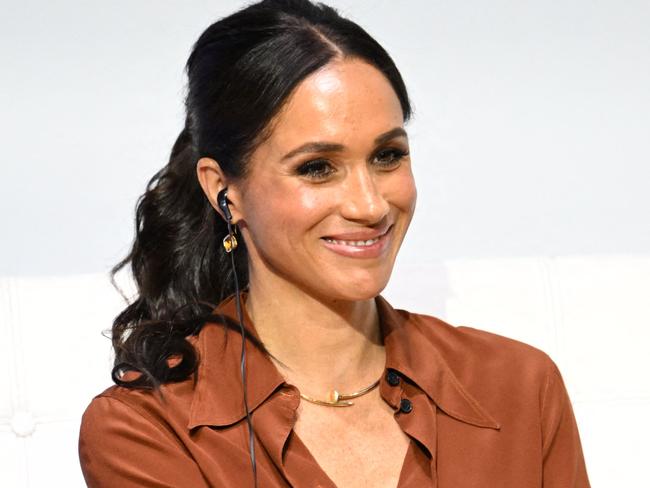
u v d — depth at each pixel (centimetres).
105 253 801
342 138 532
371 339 591
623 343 742
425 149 847
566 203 852
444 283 745
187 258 630
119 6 812
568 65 855
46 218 796
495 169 850
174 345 591
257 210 557
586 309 744
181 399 579
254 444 565
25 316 693
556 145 853
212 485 560
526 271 748
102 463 579
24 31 798
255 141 547
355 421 575
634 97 857
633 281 748
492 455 581
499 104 852
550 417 607
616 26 857
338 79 536
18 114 797
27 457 684
